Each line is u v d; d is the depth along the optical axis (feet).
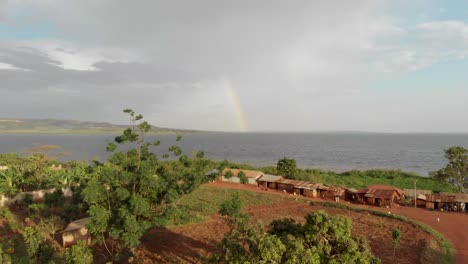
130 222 86.33
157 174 108.06
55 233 126.00
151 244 119.34
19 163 275.80
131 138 109.60
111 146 103.40
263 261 56.59
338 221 63.46
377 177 294.05
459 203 183.01
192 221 144.87
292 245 58.08
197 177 108.78
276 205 184.44
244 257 59.11
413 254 111.96
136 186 99.66
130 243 89.61
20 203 168.66
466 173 216.74
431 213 175.63
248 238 63.72
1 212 149.18
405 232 136.77
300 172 276.00
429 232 135.74
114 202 95.96
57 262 91.61
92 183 93.50
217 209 167.63
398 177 287.69
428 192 205.46
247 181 251.80
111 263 95.81
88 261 86.58
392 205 191.62
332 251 61.82
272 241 58.95
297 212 169.58
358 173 306.96
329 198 210.38
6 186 176.65
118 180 94.58
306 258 55.42
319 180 262.47
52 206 152.46
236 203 112.88
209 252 111.86
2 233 125.90
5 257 92.32
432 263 101.96
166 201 102.68
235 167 305.12
